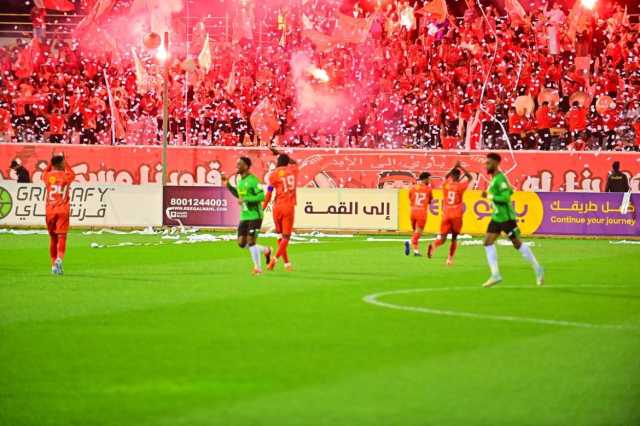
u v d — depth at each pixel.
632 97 85.69
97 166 83.00
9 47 92.94
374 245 64.38
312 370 22.48
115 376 21.89
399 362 23.44
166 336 27.09
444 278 43.50
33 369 22.62
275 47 90.50
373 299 35.41
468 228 73.06
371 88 87.94
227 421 18.05
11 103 89.50
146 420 18.14
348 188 74.94
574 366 23.00
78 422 18.03
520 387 20.78
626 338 27.05
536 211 72.81
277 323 29.52
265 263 50.59
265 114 86.31
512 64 87.81
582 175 79.62
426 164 80.81
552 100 85.50
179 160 82.50
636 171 78.88
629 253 59.38
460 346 25.62
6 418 18.33
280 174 46.34
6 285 39.78
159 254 55.84
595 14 88.38
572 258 55.62
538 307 33.59
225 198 75.06
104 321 29.88
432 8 90.31
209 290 38.16
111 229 77.38
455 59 88.00
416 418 18.25
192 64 89.00
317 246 63.38
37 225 76.06
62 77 89.88
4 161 82.56
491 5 97.12
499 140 86.44
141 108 89.00
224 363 23.31
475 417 18.34
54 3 93.75
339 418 18.23
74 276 43.56
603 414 18.59
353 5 94.56
